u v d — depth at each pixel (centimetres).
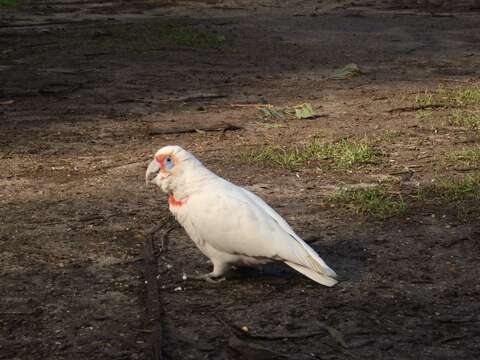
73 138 1260
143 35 2289
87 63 1906
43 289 714
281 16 2783
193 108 1473
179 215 701
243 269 739
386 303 683
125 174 1062
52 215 902
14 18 2706
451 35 2359
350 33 2406
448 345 617
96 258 781
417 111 1445
